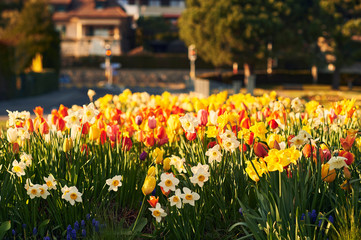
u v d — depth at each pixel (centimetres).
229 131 429
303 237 367
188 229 412
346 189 401
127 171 470
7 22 3847
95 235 394
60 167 452
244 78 4972
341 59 4050
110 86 4891
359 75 4797
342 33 3894
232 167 450
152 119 488
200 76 4159
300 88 4334
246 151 473
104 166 467
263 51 4191
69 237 402
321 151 408
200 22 4459
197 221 420
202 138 515
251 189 445
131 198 471
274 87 4416
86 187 454
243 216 413
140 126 538
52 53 4034
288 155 369
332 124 546
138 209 464
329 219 380
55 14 6762
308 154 399
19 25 3778
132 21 8225
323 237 391
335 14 3956
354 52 4044
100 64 5747
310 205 409
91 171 483
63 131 541
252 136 436
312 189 402
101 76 5697
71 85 5150
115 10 6894
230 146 427
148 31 7775
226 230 438
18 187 432
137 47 7206
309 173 407
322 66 4266
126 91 809
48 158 458
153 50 7225
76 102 2669
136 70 5744
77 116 469
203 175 400
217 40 4316
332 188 420
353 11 4019
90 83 5662
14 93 2884
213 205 455
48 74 3750
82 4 7019
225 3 4209
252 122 593
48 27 3928
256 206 444
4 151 485
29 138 503
